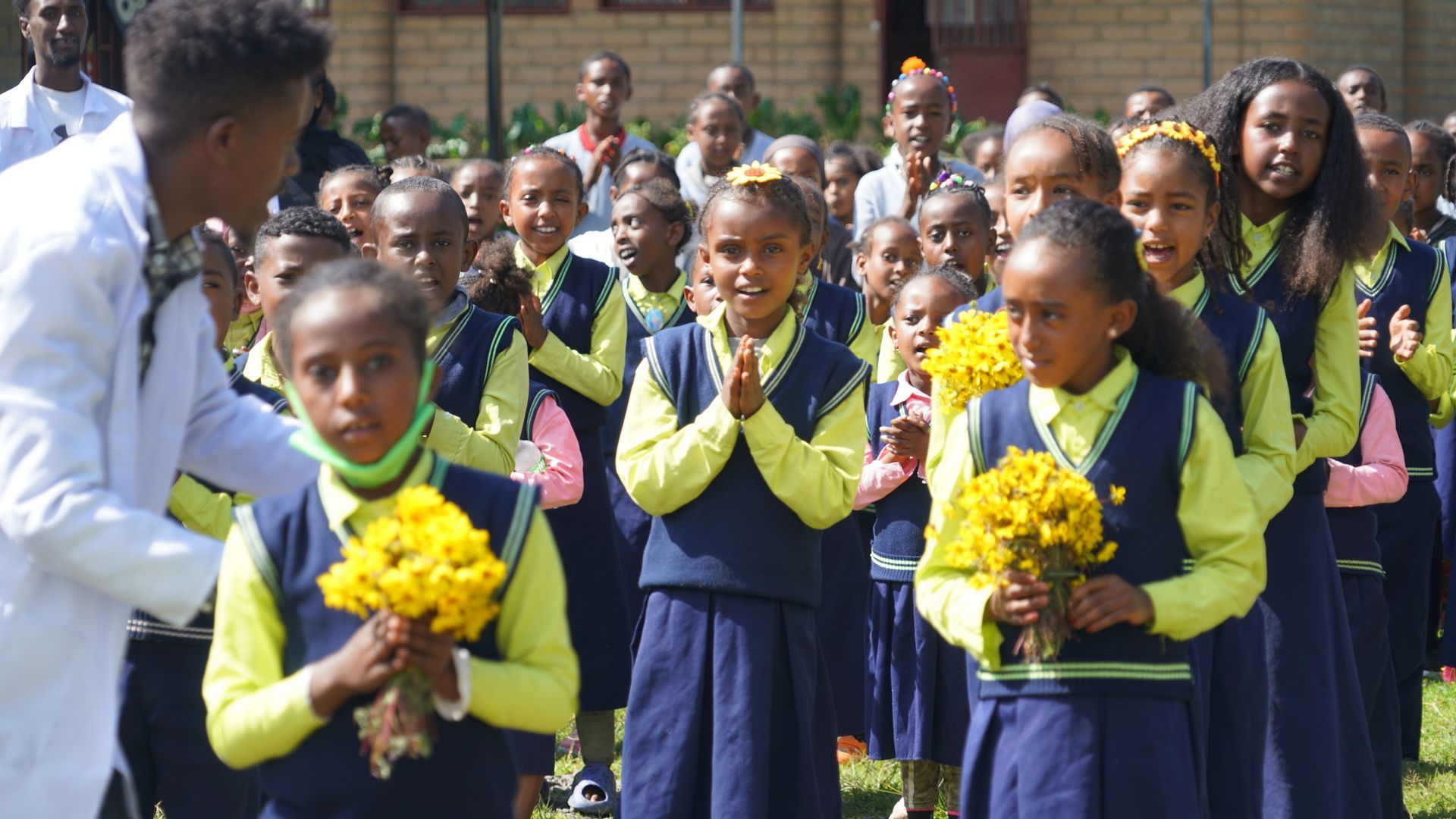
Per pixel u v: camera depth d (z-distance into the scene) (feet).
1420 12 62.23
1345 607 15.71
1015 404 12.02
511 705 9.46
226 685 9.72
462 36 61.26
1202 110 15.69
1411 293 20.75
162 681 13.32
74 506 9.53
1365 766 15.62
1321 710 15.03
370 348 9.32
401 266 15.94
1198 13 59.67
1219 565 11.54
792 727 14.61
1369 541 17.34
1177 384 11.82
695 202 33.45
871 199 30.96
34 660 10.00
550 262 20.75
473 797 9.75
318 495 9.95
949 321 14.52
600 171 31.65
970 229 21.57
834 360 15.01
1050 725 11.50
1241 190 15.74
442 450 15.16
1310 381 15.30
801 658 14.66
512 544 9.78
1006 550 10.91
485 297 19.03
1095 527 11.01
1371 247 15.48
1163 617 11.23
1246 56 59.72
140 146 10.09
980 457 12.05
